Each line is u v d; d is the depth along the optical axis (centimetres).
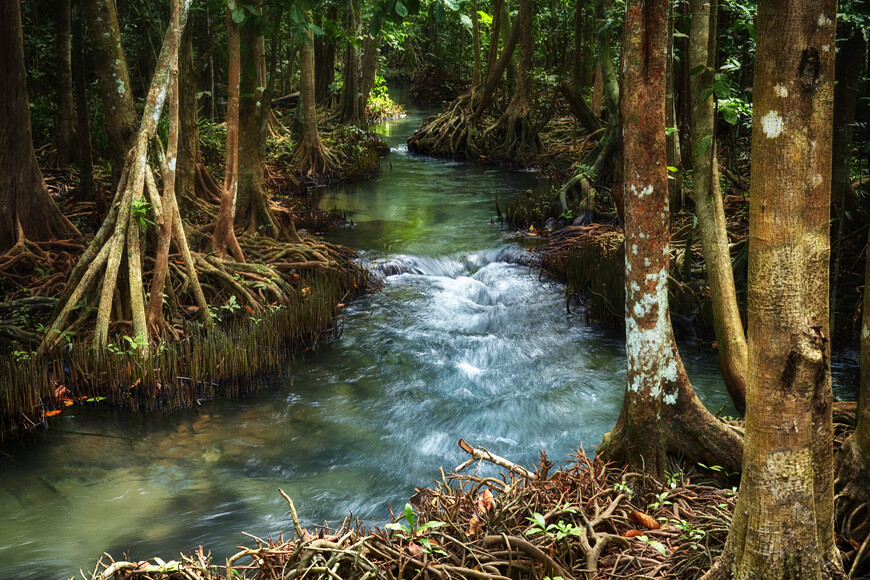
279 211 981
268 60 2325
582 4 1433
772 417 246
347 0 1345
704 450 404
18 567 389
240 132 944
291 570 314
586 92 1903
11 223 820
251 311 734
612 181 1231
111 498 464
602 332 760
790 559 252
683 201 1012
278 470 501
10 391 544
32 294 743
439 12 582
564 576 312
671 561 320
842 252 770
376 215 1259
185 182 1014
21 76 818
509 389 627
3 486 477
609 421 569
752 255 245
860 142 940
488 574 308
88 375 601
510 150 1822
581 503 358
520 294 872
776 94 232
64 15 1175
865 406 338
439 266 983
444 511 357
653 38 372
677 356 408
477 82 2138
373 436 548
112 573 321
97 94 1448
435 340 738
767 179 237
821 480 259
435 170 1748
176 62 692
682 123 1063
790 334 239
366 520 439
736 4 589
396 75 4088
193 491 473
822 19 226
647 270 393
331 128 2044
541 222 1157
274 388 630
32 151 841
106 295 636
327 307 750
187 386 600
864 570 312
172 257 769
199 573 330
